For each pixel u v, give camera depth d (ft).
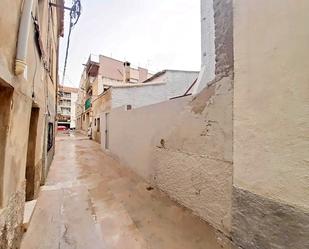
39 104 12.96
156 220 10.64
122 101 37.50
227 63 8.70
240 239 7.23
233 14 7.54
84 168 23.58
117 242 8.76
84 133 87.10
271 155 6.01
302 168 5.15
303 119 5.12
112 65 66.69
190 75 42.91
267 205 6.14
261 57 6.35
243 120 7.07
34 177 12.98
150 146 16.72
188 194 11.57
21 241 8.59
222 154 9.00
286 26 5.54
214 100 9.52
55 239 8.94
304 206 5.10
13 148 6.93
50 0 18.48
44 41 14.64
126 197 14.03
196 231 9.40
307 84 5.01
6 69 5.72
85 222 10.52
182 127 12.21
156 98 40.42
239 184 7.27
